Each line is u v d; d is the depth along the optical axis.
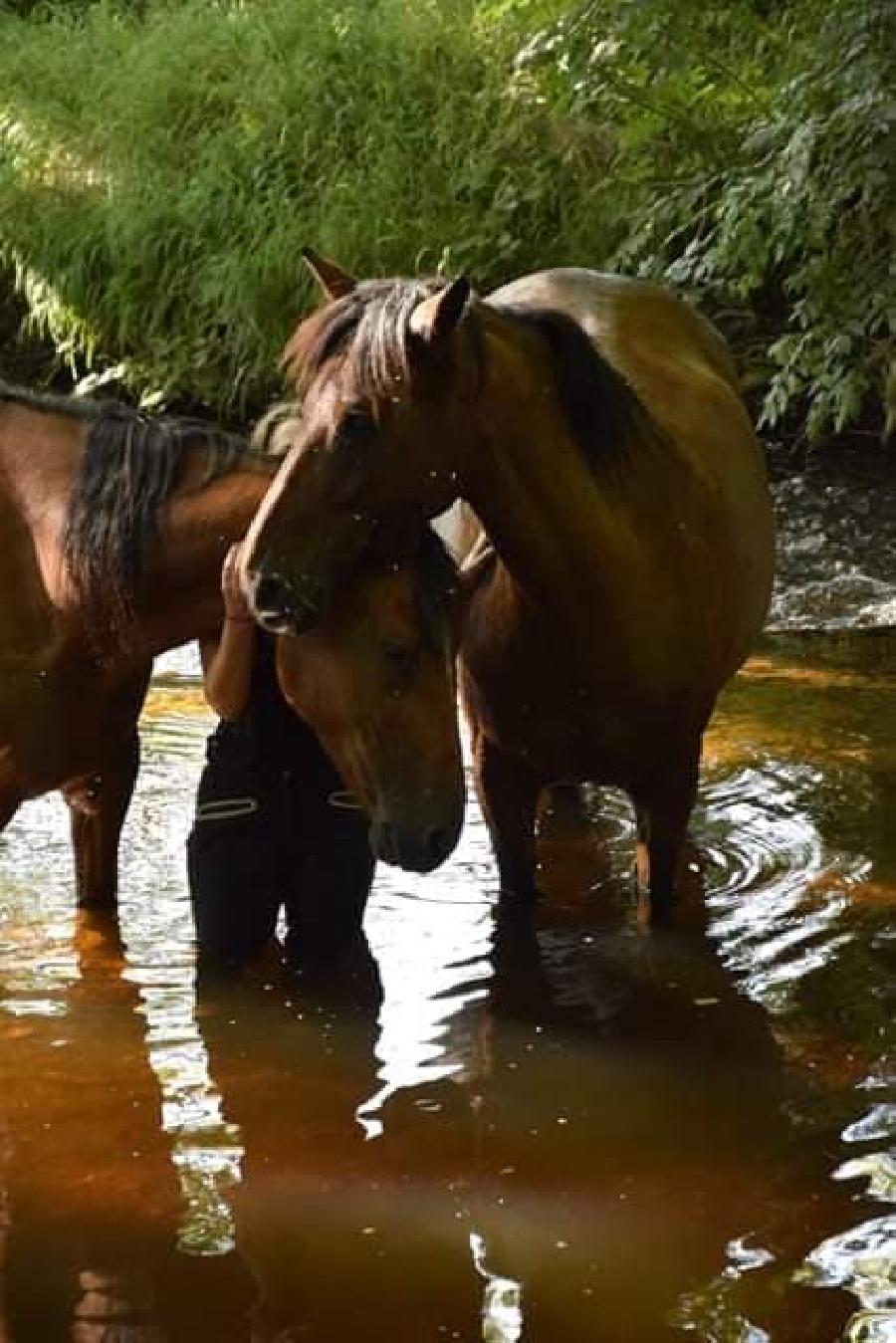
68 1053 3.81
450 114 9.81
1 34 12.45
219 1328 2.80
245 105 10.48
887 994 4.09
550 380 3.89
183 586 3.85
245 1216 3.14
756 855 4.95
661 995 4.11
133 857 4.96
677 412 4.50
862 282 8.10
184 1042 3.87
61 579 3.88
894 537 8.19
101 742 4.10
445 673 3.67
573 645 4.11
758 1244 3.03
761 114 8.84
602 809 5.47
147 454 3.85
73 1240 3.06
